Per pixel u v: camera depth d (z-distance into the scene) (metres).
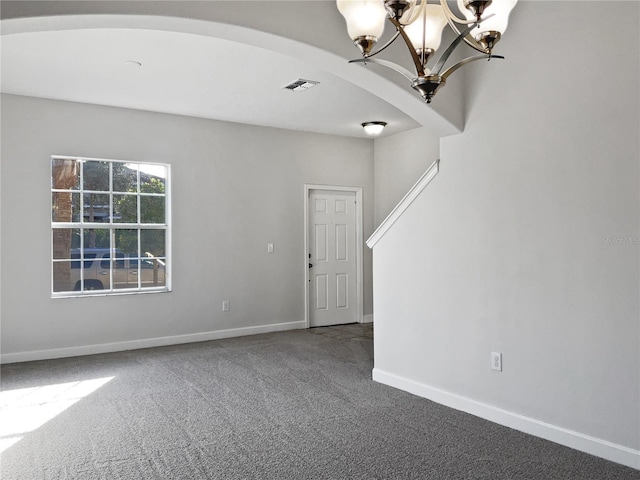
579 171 3.07
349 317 7.59
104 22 2.69
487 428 3.44
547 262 3.24
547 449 3.10
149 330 5.97
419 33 2.43
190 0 2.72
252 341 6.24
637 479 2.71
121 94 5.25
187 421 3.60
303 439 3.28
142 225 5.98
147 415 3.72
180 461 2.98
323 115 6.15
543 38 3.26
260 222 6.74
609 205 2.93
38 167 5.33
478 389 3.69
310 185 7.14
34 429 3.46
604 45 2.96
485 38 2.14
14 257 5.22
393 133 7.27
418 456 3.03
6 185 5.18
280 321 6.93
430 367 4.06
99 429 3.46
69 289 5.58
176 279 6.14
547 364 3.25
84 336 5.59
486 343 3.62
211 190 6.37
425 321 4.10
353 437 3.31
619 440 2.91
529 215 3.34
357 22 2.16
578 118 3.08
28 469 2.88
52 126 5.40
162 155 6.04
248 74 4.63
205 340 6.32
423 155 6.89
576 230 3.09
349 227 7.59
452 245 3.87
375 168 7.69
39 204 5.33
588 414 3.04
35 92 5.16
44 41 3.86
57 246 5.52
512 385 3.46
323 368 5.00
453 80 3.71
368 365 5.11
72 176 5.60
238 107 5.77
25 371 4.89
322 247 7.35
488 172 3.60
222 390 4.30
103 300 5.70
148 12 2.65
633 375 2.84
